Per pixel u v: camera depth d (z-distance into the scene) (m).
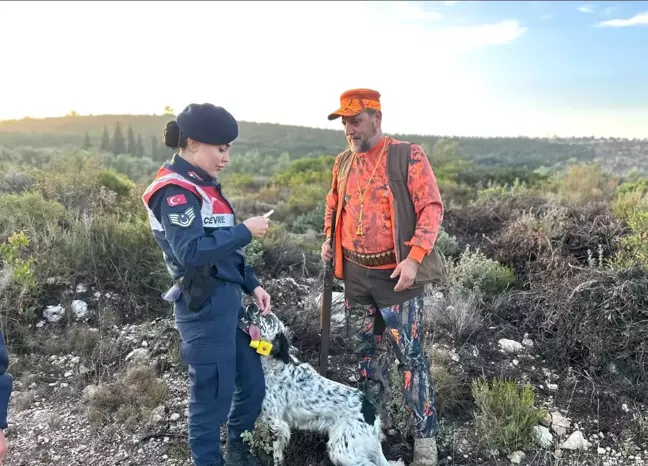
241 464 3.35
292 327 4.85
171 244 2.70
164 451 3.57
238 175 25.34
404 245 3.28
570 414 4.05
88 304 5.27
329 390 3.36
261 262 6.28
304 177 21.09
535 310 5.09
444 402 4.00
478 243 7.47
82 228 6.05
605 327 4.56
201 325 2.87
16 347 4.70
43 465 3.45
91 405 3.97
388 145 3.33
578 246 6.22
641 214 6.11
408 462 3.62
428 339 4.77
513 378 4.38
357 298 3.61
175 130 2.80
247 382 3.31
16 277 5.05
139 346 4.78
